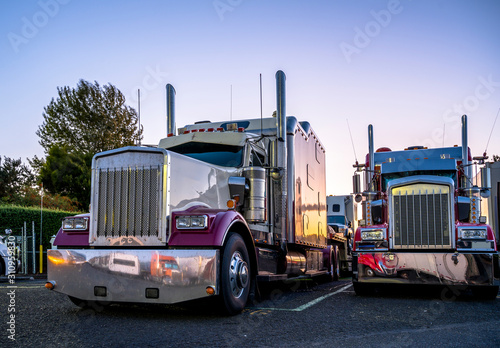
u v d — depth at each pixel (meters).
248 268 5.91
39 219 16.48
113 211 5.65
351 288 10.02
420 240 7.75
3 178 26.59
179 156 5.79
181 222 5.33
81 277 5.45
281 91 7.66
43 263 16.28
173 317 5.41
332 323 5.16
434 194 7.77
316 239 10.55
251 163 7.63
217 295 5.29
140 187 5.58
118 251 5.35
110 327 4.80
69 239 5.79
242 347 4.02
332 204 18.53
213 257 5.12
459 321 5.37
